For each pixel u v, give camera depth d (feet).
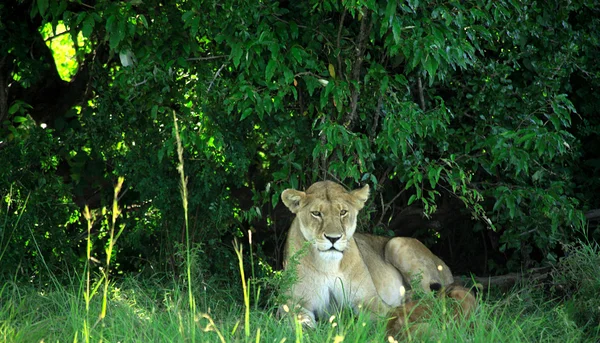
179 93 36.73
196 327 25.90
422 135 36.63
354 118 38.34
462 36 35.40
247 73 34.60
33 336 25.32
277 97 34.45
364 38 36.27
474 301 30.48
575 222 38.40
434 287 31.99
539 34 39.99
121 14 33.27
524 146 36.50
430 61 33.71
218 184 37.99
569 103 38.06
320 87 37.50
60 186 38.22
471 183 40.65
